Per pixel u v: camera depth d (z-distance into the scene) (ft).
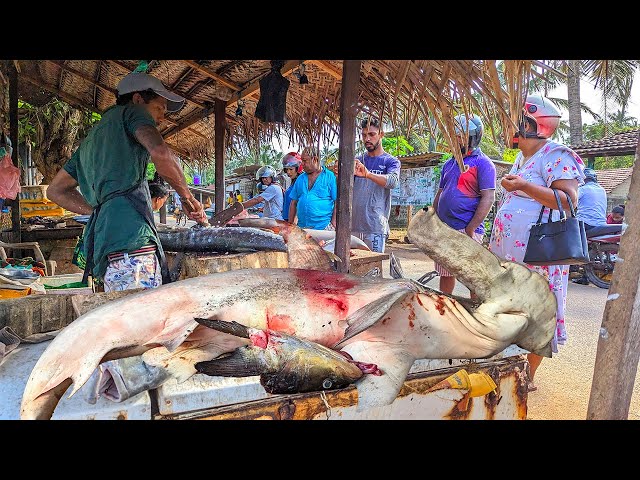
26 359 6.40
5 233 19.06
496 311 6.48
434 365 6.60
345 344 5.92
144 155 8.52
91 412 5.03
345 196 8.52
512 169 11.18
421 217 6.62
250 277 6.23
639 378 12.54
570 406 10.67
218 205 17.61
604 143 43.86
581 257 8.68
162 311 5.57
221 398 5.38
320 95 13.48
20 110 28.89
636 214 6.22
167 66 14.02
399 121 10.60
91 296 6.93
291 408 5.63
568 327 17.16
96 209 8.56
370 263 11.50
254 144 18.08
